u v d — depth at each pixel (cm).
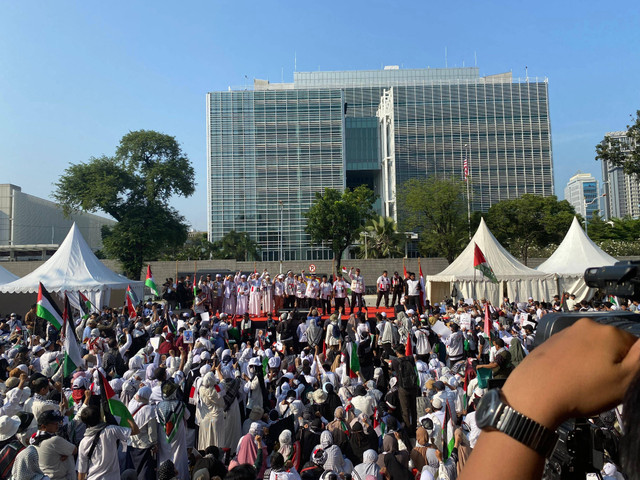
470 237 5028
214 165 8412
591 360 89
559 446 145
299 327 1983
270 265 5244
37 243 8725
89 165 4869
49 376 1254
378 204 9931
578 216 5719
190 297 2695
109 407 733
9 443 664
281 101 8569
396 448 769
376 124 9838
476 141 9050
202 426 902
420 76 11138
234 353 1486
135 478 708
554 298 2447
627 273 135
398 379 1141
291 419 944
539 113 9088
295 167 8469
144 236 4803
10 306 3089
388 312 2602
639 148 3650
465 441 725
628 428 81
